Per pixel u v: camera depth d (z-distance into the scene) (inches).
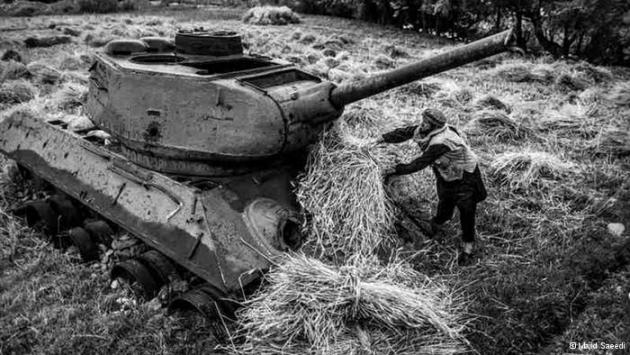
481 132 356.5
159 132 209.9
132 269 203.6
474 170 220.7
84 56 566.6
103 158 240.7
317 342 173.3
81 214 251.3
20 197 284.2
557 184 294.0
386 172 235.3
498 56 627.5
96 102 240.1
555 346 183.8
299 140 220.8
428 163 218.8
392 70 214.4
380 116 337.7
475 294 209.0
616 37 610.5
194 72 213.6
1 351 183.3
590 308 200.5
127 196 220.4
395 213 242.4
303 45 681.0
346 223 222.2
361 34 820.6
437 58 201.0
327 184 228.7
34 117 288.8
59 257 233.9
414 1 860.0
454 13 794.8
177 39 236.1
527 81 511.2
